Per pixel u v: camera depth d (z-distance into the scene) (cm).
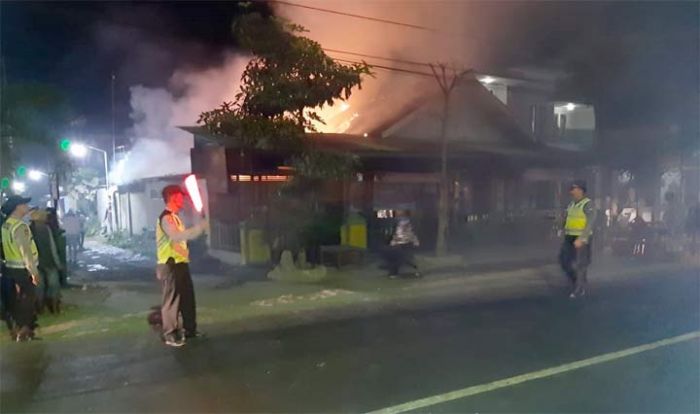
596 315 869
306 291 1046
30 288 739
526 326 802
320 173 1152
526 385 564
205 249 1402
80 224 1605
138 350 696
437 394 542
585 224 998
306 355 671
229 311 901
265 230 1355
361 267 1308
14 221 729
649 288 1099
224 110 1102
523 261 1415
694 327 793
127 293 1048
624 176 2048
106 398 541
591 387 559
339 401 527
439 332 772
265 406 518
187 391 557
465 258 1469
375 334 764
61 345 720
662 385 564
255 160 1461
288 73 1085
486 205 1811
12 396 547
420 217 1666
